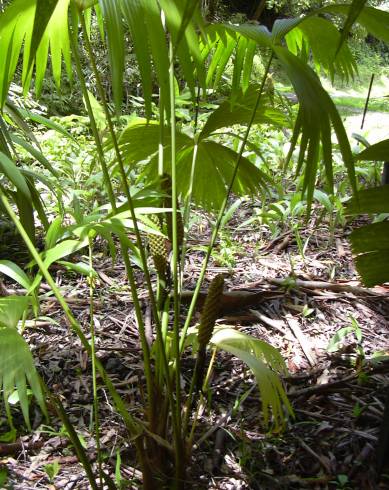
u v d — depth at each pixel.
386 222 1.24
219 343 1.31
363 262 1.29
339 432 1.49
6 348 0.86
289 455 1.41
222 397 1.64
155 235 1.24
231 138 4.41
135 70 5.53
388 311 2.20
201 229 2.91
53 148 3.87
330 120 0.90
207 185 1.58
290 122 1.50
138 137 1.43
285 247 2.73
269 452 1.41
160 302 1.28
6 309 0.94
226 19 6.41
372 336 2.02
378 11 0.96
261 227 2.96
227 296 2.10
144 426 1.24
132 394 1.64
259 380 1.17
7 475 1.31
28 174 1.35
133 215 0.98
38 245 2.60
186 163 1.51
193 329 1.48
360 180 3.84
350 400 1.63
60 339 1.92
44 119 1.42
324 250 2.71
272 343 1.96
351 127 5.64
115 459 1.38
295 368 1.81
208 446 1.43
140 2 0.76
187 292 2.09
